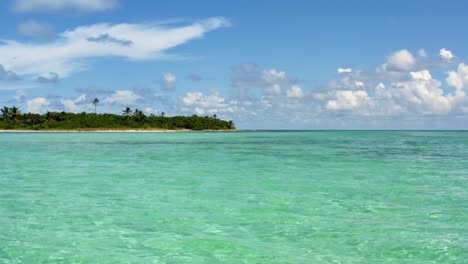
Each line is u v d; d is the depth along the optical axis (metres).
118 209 13.60
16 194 16.53
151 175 22.53
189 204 14.40
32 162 30.75
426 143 66.06
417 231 10.89
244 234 10.66
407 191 17.05
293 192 16.81
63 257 9.01
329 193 16.56
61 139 81.06
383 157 34.94
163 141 74.50
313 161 31.08
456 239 10.16
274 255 9.06
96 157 35.81
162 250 9.43
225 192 16.83
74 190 17.50
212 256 9.01
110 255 9.11
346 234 10.63
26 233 10.80
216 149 48.53
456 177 21.50
